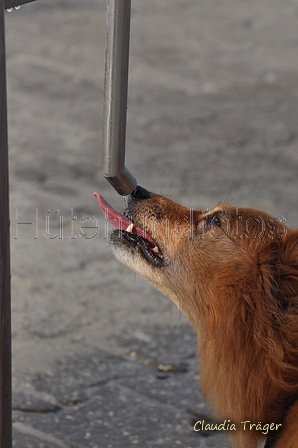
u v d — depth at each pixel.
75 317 5.24
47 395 4.14
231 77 13.89
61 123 10.60
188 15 18.94
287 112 11.90
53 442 3.66
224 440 3.80
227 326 2.99
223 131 10.77
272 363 2.78
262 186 8.59
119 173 2.19
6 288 2.17
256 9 20.09
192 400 4.20
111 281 5.98
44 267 6.10
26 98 11.63
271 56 15.59
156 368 4.61
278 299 2.85
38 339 4.84
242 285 3.01
